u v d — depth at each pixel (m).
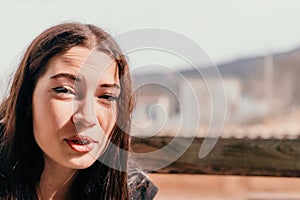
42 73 1.46
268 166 1.92
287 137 1.92
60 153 1.46
